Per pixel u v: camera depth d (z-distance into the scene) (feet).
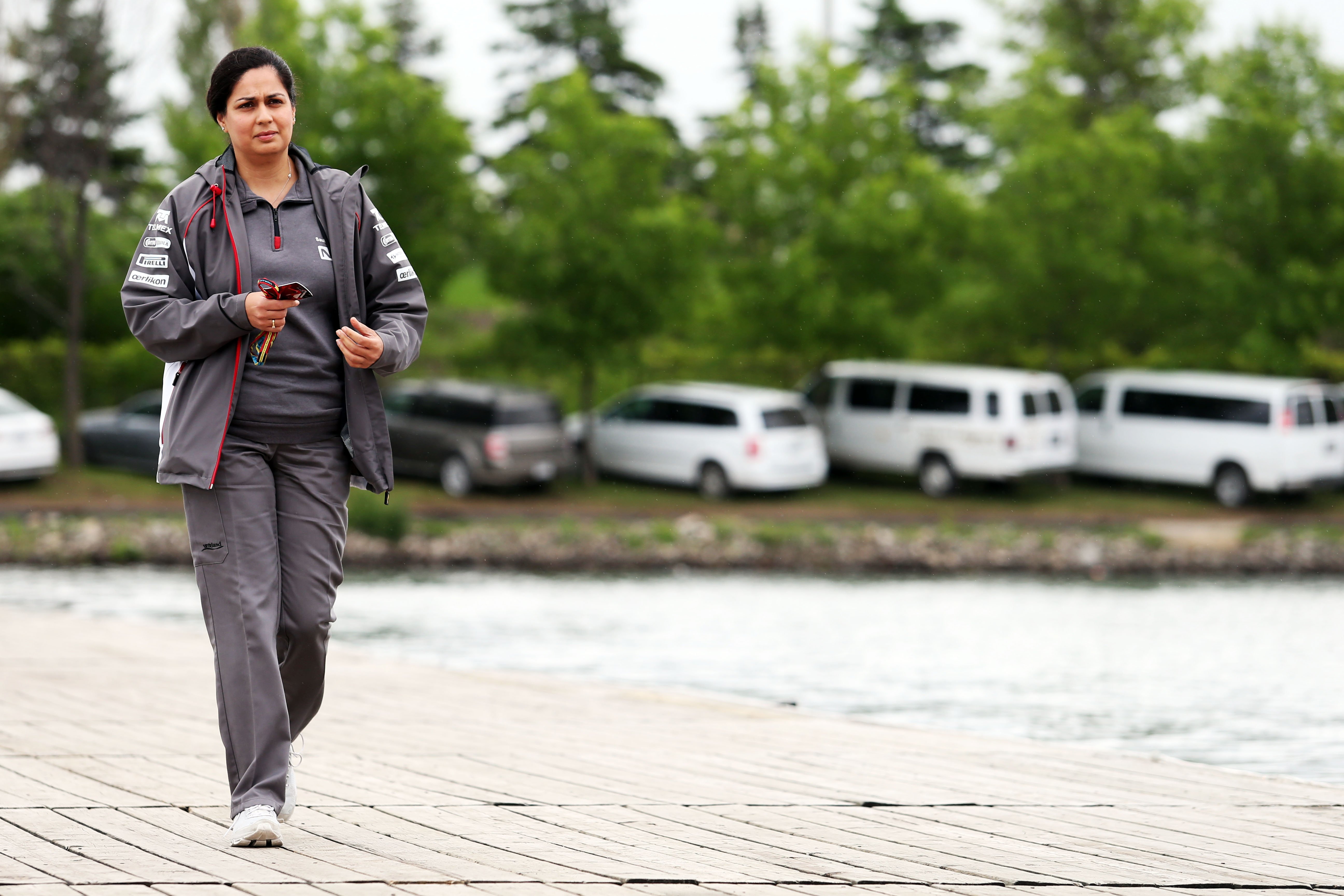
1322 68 274.36
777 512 237.04
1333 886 33.12
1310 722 84.48
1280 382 249.34
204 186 35.42
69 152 244.22
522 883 31.58
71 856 33.47
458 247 256.93
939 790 45.75
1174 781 48.21
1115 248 269.85
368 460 35.55
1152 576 209.46
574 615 148.97
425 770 48.14
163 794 41.98
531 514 228.43
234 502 34.76
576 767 49.37
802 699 93.25
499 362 268.41
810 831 38.42
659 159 260.01
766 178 267.59
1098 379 262.47
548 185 254.27
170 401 35.19
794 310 262.88
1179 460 252.83
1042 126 273.95
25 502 219.00
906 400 253.24
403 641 124.47
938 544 213.66
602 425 254.27
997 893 31.60
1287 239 273.54
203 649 87.76
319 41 250.57
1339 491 268.82
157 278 34.78
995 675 106.93
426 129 248.73
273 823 34.19
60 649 86.12
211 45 269.85
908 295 268.41
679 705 68.80
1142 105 288.51
